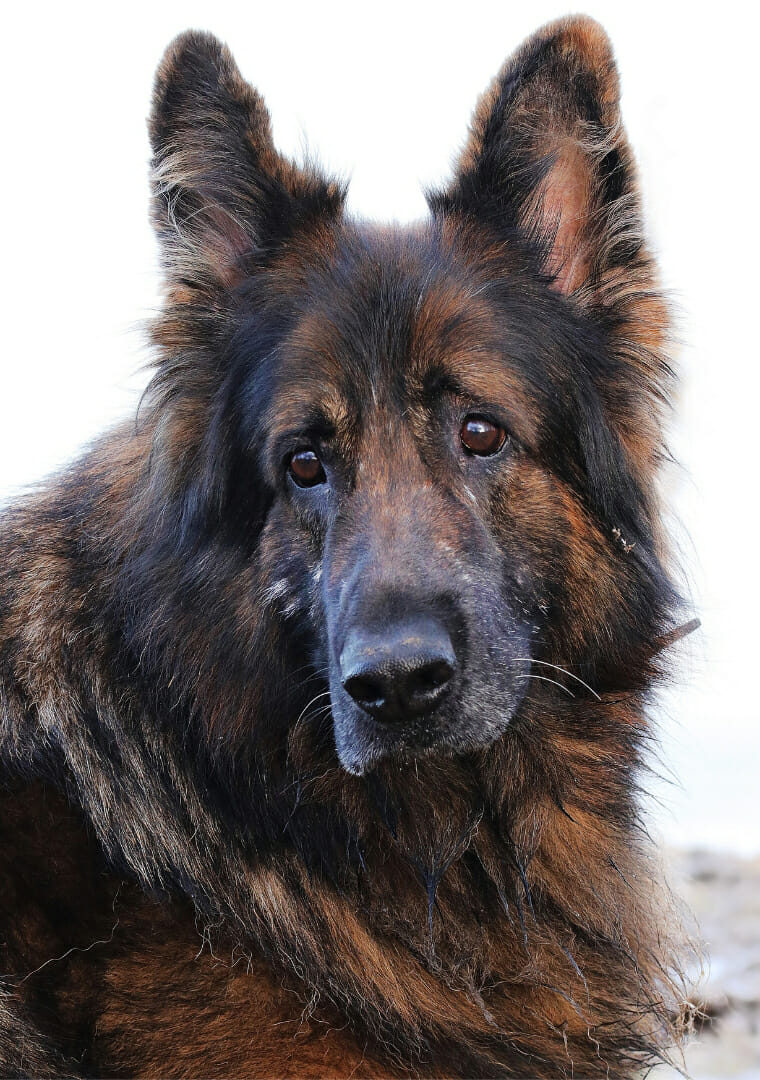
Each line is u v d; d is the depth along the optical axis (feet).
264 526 4.78
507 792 4.79
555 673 4.80
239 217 4.91
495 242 4.86
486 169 4.89
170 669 4.76
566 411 4.79
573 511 4.79
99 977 4.64
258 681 4.77
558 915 4.82
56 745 4.72
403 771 4.75
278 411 4.75
